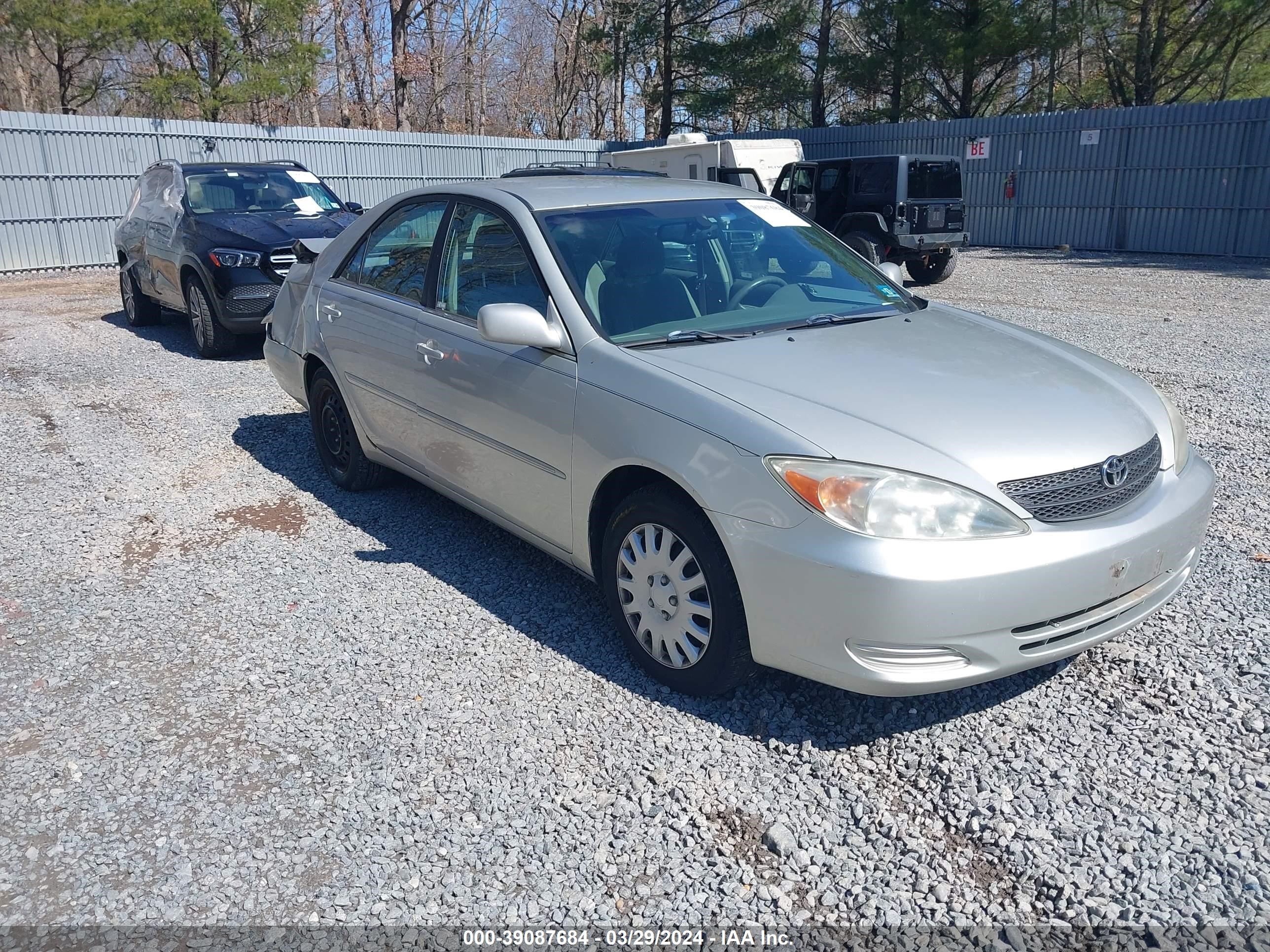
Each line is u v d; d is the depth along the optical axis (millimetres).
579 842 2666
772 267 4207
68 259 19359
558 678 3465
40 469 5977
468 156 25922
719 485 2977
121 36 23766
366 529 4902
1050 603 2814
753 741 3090
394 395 4594
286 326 5691
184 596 4188
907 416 2994
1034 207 22578
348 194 23656
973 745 3041
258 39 28531
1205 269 17266
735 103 32000
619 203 4184
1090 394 3324
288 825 2752
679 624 3242
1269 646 3527
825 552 2764
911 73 29203
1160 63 27938
